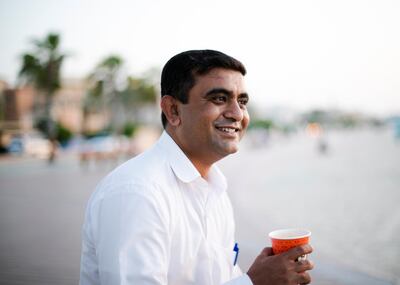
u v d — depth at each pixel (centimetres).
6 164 2356
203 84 146
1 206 885
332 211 779
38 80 3061
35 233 625
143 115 5350
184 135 153
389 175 1326
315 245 546
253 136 3959
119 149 2456
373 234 598
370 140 5038
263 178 1401
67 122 5206
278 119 13325
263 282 130
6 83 4497
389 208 785
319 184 1180
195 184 150
